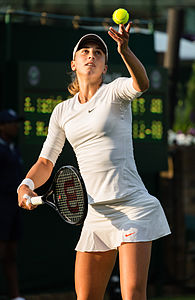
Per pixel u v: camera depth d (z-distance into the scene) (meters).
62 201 11.90
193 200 26.31
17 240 21.73
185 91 37.19
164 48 31.52
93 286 12.05
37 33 24.50
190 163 26.25
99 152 11.56
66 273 24.58
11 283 21.72
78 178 11.36
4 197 21.33
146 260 11.40
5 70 23.33
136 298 11.22
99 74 11.78
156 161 25.31
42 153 12.48
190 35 33.03
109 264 12.06
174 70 29.28
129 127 11.71
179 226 26.12
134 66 10.93
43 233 24.03
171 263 26.25
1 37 24.09
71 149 23.36
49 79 23.42
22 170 22.14
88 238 11.96
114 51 25.86
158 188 26.19
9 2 33.75
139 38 26.53
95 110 11.55
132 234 11.37
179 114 31.05
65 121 11.90
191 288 26.12
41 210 23.97
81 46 11.80
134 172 11.78
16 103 22.97
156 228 11.62
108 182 11.59
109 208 11.70
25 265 23.70
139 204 11.61
